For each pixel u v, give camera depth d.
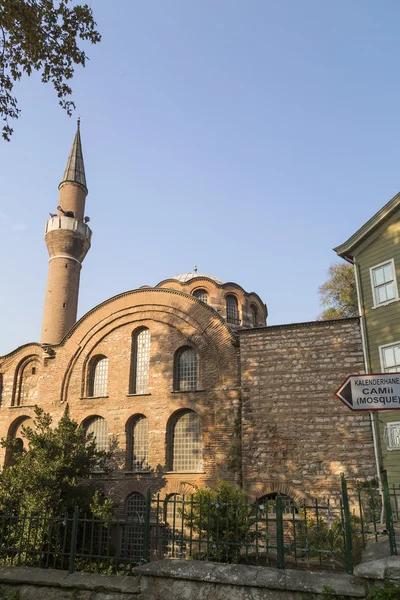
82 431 27.03
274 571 9.36
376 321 22.84
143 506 27.78
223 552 13.41
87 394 31.97
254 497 23.52
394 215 22.91
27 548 12.05
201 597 9.28
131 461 29.27
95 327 33.00
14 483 23.98
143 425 29.84
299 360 24.88
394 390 9.56
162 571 9.68
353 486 21.98
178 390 29.09
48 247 49.47
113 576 10.28
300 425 23.86
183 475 27.14
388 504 9.86
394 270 22.41
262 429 24.44
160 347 30.61
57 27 14.43
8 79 14.70
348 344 24.20
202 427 27.56
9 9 13.59
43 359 33.91
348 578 9.01
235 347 28.17
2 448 33.44
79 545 22.94
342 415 23.28
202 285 43.41
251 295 45.22
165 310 31.25
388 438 21.19
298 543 18.83
